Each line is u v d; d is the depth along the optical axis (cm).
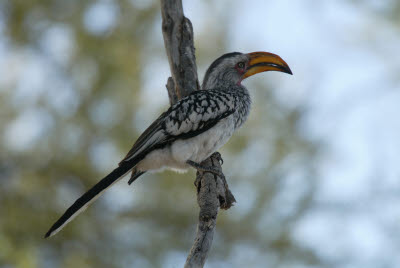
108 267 1247
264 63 1005
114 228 1276
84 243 1259
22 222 1246
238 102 934
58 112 1288
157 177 1246
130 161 870
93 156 1302
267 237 1171
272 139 1195
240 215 1177
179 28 965
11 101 1295
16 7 1398
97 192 834
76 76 1318
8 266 1172
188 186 1240
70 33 1364
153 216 1259
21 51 1362
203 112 885
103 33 1366
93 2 1392
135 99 1285
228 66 996
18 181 1302
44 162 1302
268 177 1167
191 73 964
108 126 1268
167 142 884
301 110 1214
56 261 1259
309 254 1145
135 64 1319
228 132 909
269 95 1221
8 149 1296
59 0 1398
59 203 1304
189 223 1252
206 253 706
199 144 881
